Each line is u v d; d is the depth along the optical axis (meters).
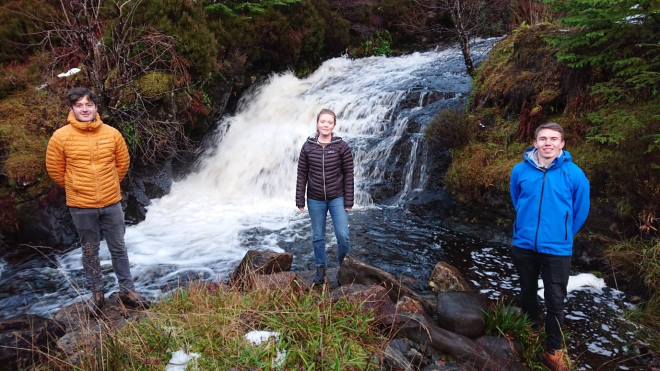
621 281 4.09
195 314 2.95
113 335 2.69
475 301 3.42
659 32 4.31
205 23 8.14
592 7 4.25
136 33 6.63
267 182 7.66
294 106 9.18
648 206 4.06
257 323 3.00
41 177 5.46
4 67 7.18
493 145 5.92
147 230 6.09
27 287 4.54
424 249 5.13
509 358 2.90
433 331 3.01
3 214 5.26
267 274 4.12
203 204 7.10
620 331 3.42
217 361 2.61
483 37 12.02
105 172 3.43
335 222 3.92
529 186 2.91
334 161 3.80
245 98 9.83
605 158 4.61
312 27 11.20
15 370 2.64
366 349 2.82
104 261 5.10
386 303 3.24
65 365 2.60
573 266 4.53
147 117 6.49
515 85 6.11
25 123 5.93
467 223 5.71
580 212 2.80
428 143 6.64
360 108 8.35
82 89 3.25
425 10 13.21
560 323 2.83
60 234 5.52
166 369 2.57
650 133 4.02
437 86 8.59
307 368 2.57
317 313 2.96
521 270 3.07
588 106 5.11
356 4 12.84
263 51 10.45
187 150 7.52
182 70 7.13
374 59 12.18
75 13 5.49
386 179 7.00
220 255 5.25
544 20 7.64
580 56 4.82
